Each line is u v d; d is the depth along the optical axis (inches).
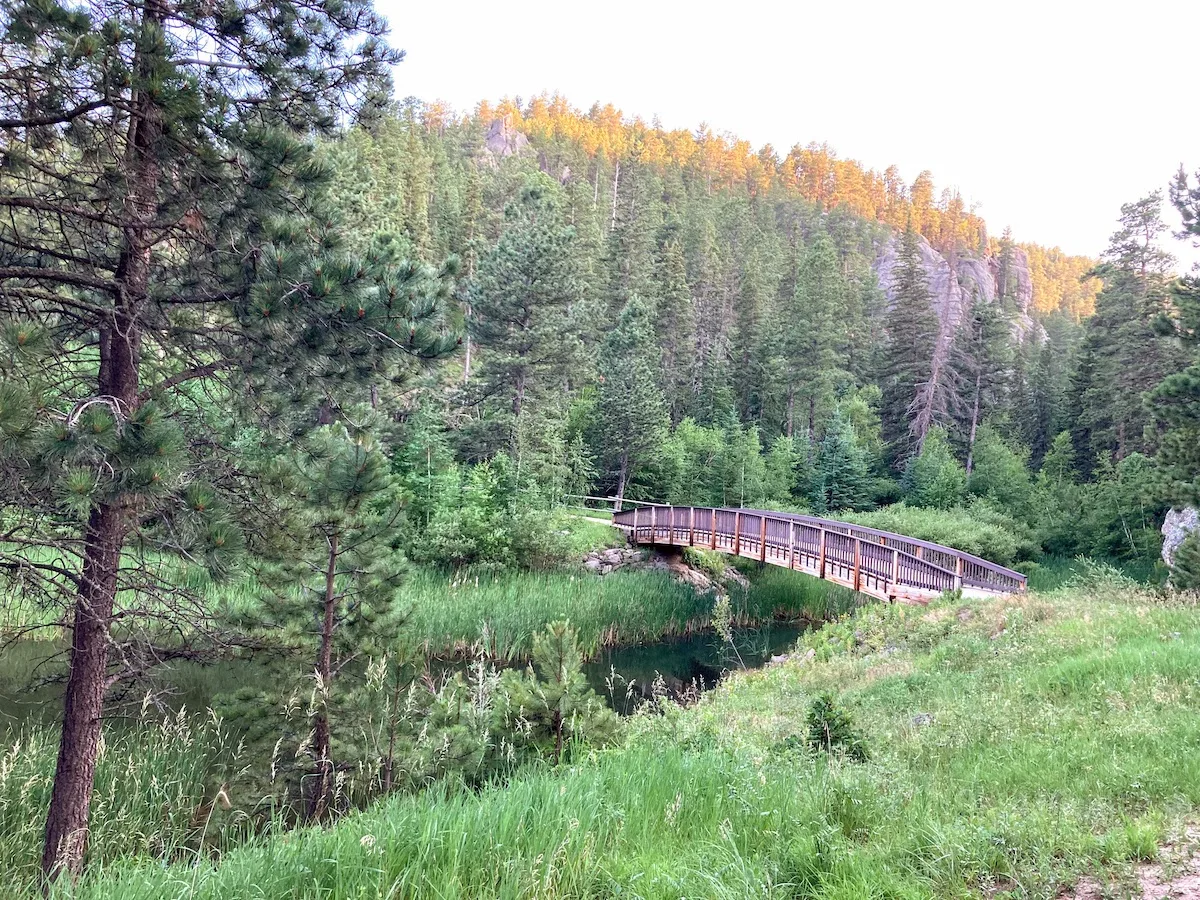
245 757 322.3
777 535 864.3
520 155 3905.0
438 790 190.9
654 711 503.8
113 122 222.1
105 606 236.8
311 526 314.5
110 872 155.3
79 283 231.3
